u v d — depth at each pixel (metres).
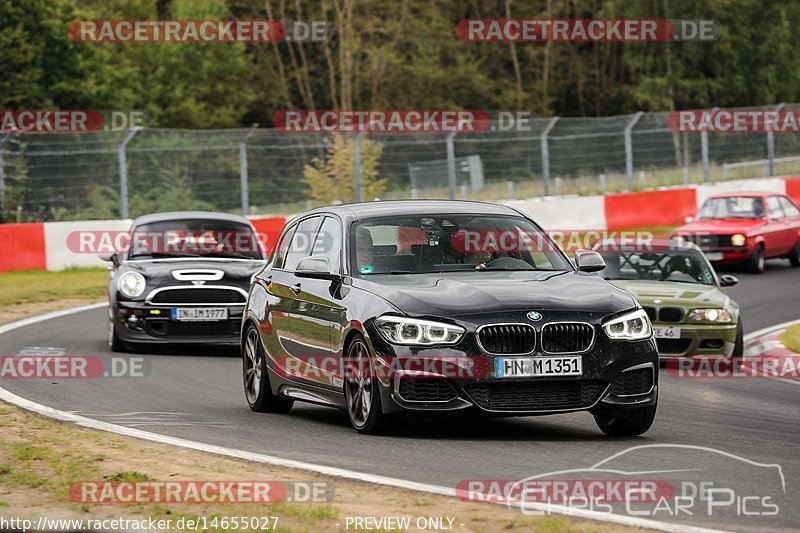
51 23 149.88
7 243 77.06
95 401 33.88
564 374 25.70
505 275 28.25
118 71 167.12
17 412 31.16
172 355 45.72
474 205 31.11
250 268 47.12
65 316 58.88
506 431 28.17
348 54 191.75
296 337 30.38
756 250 78.81
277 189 107.25
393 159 156.88
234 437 27.59
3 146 86.50
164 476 22.45
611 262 49.94
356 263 28.81
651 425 29.11
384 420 26.66
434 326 25.75
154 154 104.31
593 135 116.44
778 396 36.62
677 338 44.19
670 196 107.75
